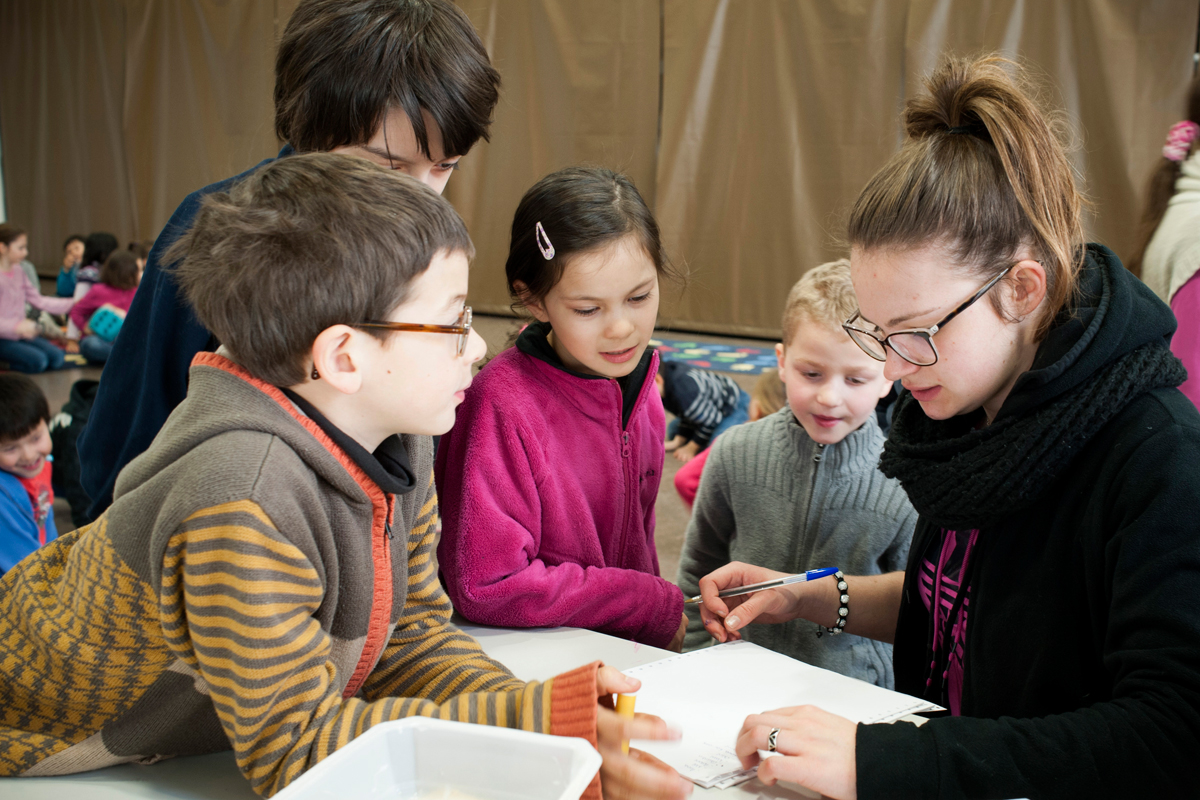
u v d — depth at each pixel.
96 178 7.98
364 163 0.73
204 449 0.67
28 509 2.01
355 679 0.83
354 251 0.68
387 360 0.71
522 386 1.15
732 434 1.51
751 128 5.83
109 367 1.14
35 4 7.89
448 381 0.74
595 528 1.20
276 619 0.65
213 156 7.40
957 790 0.69
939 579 0.99
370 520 0.77
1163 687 0.67
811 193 5.71
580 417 1.18
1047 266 0.78
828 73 5.53
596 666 0.73
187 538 0.65
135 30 7.46
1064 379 0.75
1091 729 0.69
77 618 0.72
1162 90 4.70
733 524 1.52
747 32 5.75
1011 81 0.79
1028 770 0.69
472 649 0.89
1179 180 1.72
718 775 0.74
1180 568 0.69
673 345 5.72
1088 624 0.79
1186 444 0.71
